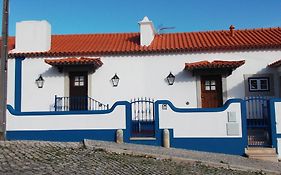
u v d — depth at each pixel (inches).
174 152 414.9
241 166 369.1
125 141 462.3
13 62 595.5
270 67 563.2
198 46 577.6
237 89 565.9
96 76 585.6
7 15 419.2
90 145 398.0
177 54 581.0
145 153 383.9
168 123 460.8
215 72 567.2
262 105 507.5
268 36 624.7
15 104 589.0
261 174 352.2
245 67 569.3
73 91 589.3
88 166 292.5
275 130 443.8
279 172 361.7
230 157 423.5
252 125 458.3
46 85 589.3
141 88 579.2
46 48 603.8
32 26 605.6
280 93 553.3
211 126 453.7
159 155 379.9
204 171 331.9
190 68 551.8
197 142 453.7
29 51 598.2
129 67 584.4
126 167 307.9
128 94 579.2
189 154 413.1
